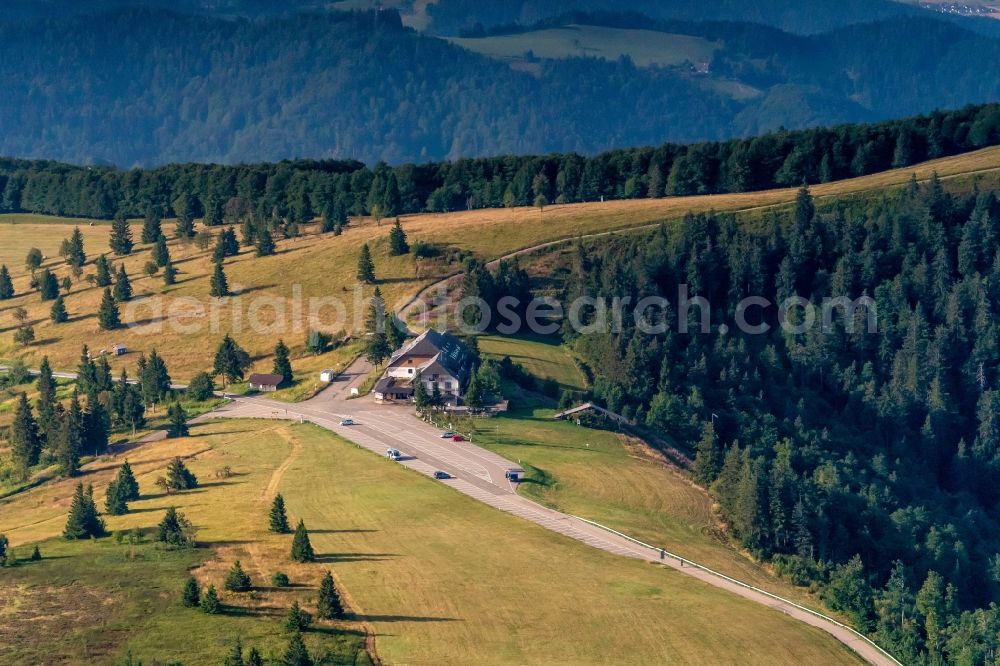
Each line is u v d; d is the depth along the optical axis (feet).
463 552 554.05
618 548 574.15
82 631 471.62
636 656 465.06
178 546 557.74
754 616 509.76
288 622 470.39
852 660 487.61
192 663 446.60
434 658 455.63
